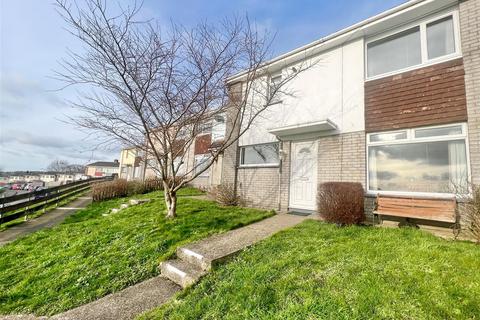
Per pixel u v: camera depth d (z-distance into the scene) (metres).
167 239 5.79
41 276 5.08
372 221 6.88
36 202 12.28
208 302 3.31
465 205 5.45
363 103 7.63
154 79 6.15
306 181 8.72
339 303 2.77
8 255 6.42
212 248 4.98
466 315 2.49
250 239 5.42
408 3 6.71
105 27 5.36
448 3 6.40
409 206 5.99
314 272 3.54
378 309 2.63
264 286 3.32
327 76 8.64
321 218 6.85
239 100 8.50
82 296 4.21
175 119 6.79
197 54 6.67
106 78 5.91
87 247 6.12
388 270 3.37
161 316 3.28
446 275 3.19
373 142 7.31
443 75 6.28
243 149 11.14
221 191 10.55
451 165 5.97
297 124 8.18
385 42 7.58
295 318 2.63
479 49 5.81
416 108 6.59
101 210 11.95
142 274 4.74
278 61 9.83
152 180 18.08
